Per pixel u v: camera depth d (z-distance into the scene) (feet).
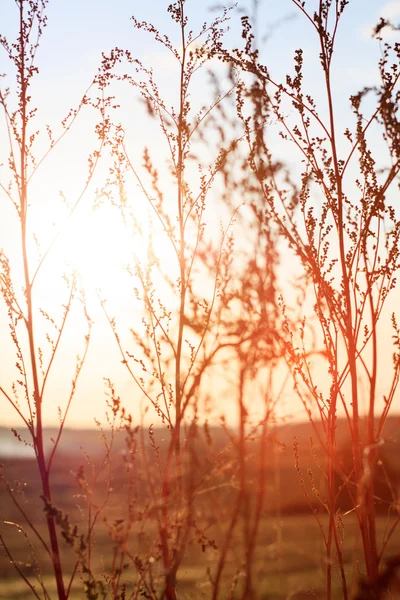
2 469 12.98
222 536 9.40
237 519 9.03
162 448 12.01
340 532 12.19
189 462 9.42
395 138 11.35
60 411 13.08
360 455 11.28
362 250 11.47
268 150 11.23
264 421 9.04
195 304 10.66
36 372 13.60
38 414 13.26
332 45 12.69
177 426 11.28
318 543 9.93
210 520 9.48
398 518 10.89
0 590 24.22
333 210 12.37
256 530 8.71
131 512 10.57
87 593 10.93
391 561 9.29
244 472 9.00
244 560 9.14
